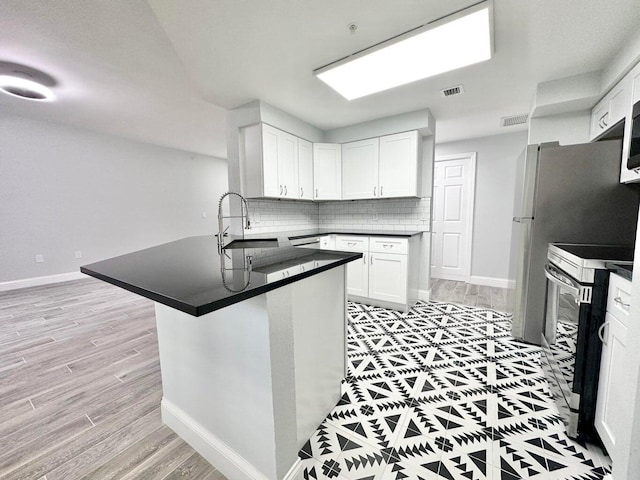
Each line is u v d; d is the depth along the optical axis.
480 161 4.11
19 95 2.85
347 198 3.62
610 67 1.91
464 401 1.60
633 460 0.95
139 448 1.32
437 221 4.54
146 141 5.18
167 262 1.30
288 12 1.52
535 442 1.31
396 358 2.08
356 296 3.33
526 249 2.21
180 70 2.46
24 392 1.74
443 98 2.67
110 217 4.90
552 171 1.98
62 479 1.17
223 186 6.79
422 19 1.58
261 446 1.05
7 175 3.88
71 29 1.88
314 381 1.37
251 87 2.44
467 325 2.68
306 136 3.41
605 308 1.22
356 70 2.08
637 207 1.79
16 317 2.97
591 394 1.27
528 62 1.99
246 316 1.01
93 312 3.11
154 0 1.43
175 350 1.33
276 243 2.34
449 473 1.16
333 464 1.21
